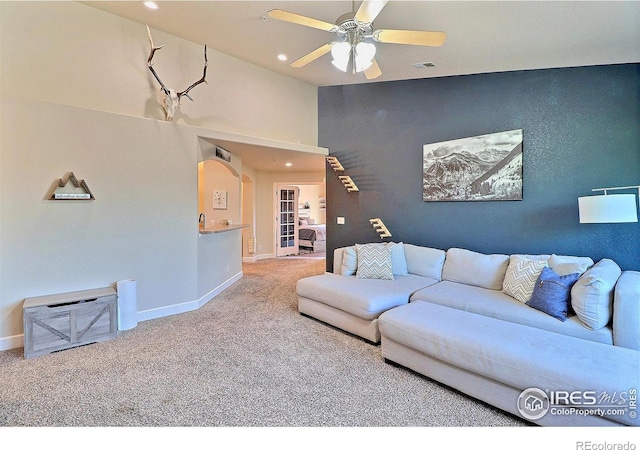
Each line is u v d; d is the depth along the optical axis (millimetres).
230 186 6051
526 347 1938
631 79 3018
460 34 3000
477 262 3475
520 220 3650
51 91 3271
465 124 4070
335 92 5484
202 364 2615
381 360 2688
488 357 1960
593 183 3217
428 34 2293
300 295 3805
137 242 3627
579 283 2434
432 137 4379
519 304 2746
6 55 3057
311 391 2229
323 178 8195
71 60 3373
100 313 3066
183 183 3973
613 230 3111
